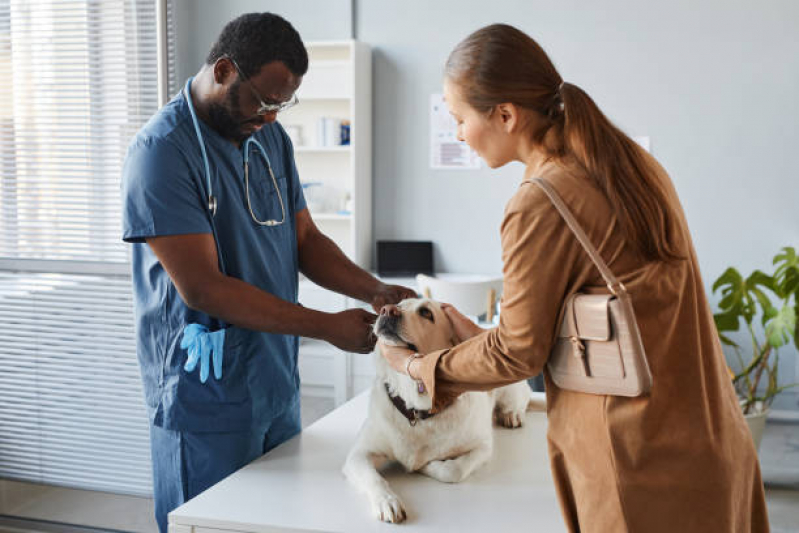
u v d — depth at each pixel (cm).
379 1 469
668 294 100
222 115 149
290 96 149
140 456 250
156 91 246
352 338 149
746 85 416
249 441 155
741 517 106
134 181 142
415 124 471
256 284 161
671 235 100
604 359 99
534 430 172
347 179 488
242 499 130
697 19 419
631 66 432
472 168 465
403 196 479
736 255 427
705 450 99
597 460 101
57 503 272
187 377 150
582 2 436
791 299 398
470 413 142
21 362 259
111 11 246
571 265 101
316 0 477
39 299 256
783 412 390
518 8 447
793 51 407
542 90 106
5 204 256
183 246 142
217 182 152
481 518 122
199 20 492
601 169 99
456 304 344
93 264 250
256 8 486
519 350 104
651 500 99
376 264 489
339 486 136
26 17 250
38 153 253
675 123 429
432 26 462
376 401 144
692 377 100
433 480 141
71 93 250
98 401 254
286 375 164
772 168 417
